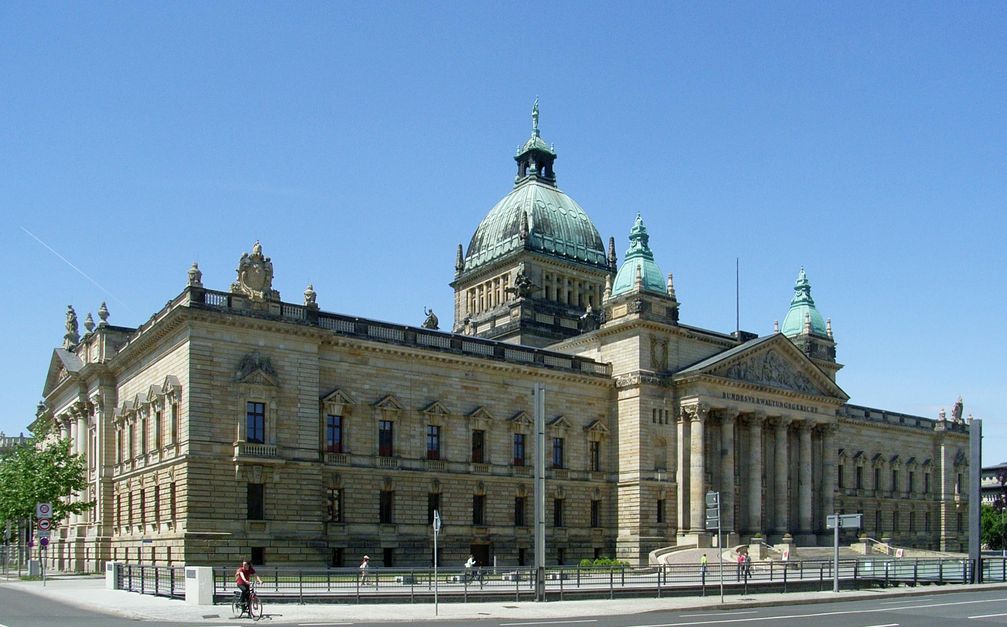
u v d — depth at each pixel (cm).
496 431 10775
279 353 8925
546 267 14825
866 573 8556
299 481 8825
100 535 10331
